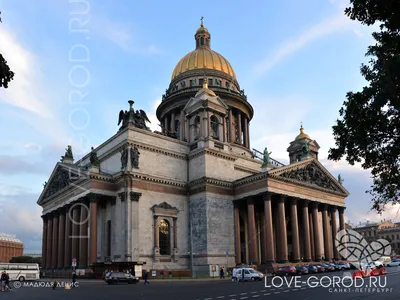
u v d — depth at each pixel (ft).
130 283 205.67
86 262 261.44
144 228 261.03
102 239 271.28
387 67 63.77
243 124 416.05
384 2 64.49
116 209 265.75
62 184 309.22
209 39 465.88
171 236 273.95
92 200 259.60
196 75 414.62
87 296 140.15
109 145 298.76
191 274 264.31
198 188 285.02
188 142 314.35
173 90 420.77
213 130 319.88
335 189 341.00
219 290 153.48
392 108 69.72
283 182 287.89
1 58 73.10
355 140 73.41
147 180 270.05
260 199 290.97
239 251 283.79
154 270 248.32
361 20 70.28
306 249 297.74
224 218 284.41
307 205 307.78
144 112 305.32
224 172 300.20
